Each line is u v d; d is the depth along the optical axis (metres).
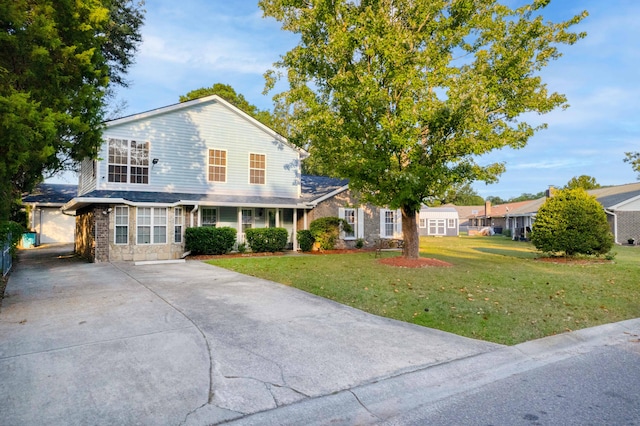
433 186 11.27
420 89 11.21
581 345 5.25
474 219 59.47
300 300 7.27
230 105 17.31
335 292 7.96
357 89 10.71
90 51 7.95
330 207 19.09
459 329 5.65
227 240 15.59
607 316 6.59
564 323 6.05
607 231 14.66
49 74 7.43
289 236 19.36
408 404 3.49
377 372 4.09
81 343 4.71
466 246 23.83
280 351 4.61
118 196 13.93
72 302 6.87
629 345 5.27
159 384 3.67
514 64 10.91
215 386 3.66
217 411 3.23
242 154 17.81
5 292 7.79
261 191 18.28
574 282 9.62
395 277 9.95
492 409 3.38
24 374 3.81
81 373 3.86
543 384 3.94
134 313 6.12
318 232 17.78
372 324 5.80
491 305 7.06
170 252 14.59
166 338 4.93
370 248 20.05
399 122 10.42
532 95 11.45
